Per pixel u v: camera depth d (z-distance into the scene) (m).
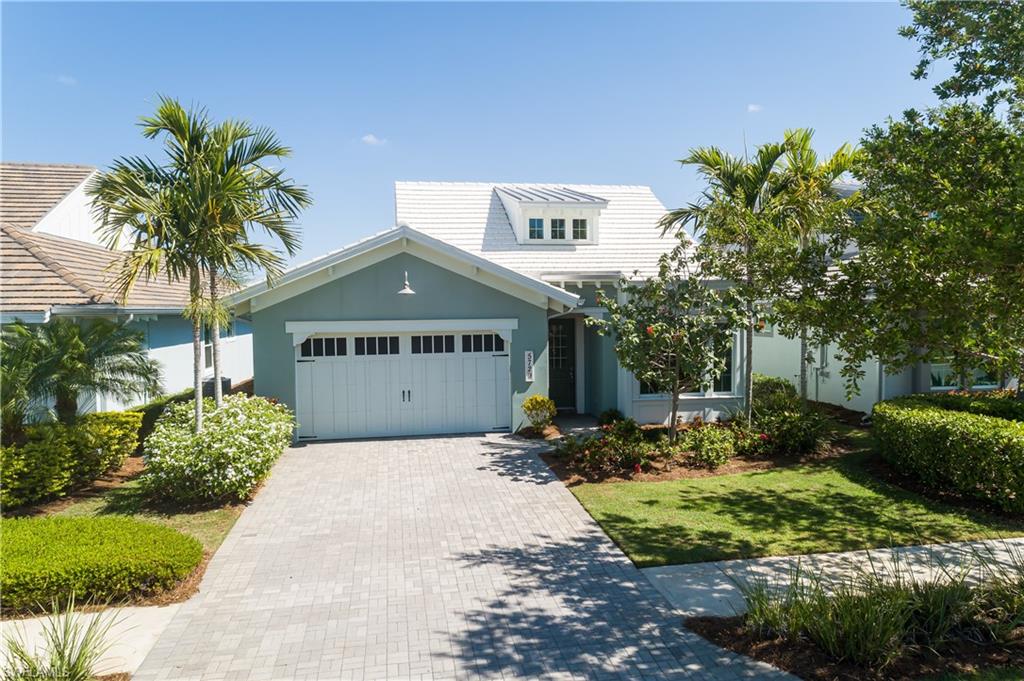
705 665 5.40
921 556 7.64
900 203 6.33
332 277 13.95
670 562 7.56
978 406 12.11
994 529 8.52
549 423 14.80
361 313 14.11
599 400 16.72
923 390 15.54
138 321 14.84
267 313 13.80
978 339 5.54
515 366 14.79
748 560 7.60
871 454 12.33
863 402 16.03
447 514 9.41
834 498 9.99
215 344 12.30
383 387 14.41
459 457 12.62
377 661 5.53
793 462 12.10
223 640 5.90
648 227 19.33
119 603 6.66
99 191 9.73
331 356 14.18
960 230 5.23
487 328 14.60
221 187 10.11
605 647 5.71
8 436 10.16
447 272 14.40
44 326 11.02
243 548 8.15
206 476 9.41
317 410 14.15
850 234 6.72
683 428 14.39
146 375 11.52
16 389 9.72
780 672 5.23
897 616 5.42
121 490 10.62
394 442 13.92
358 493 10.39
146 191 9.76
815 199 13.13
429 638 5.90
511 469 11.75
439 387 14.64
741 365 15.80
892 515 9.17
